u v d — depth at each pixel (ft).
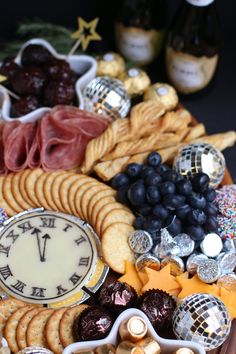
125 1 3.22
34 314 2.39
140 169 2.69
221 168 2.70
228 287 2.50
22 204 2.68
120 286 2.40
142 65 3.35
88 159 2.75
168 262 2.52
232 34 3.51
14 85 2.92
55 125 2.81
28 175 2.73
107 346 2.27
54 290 2.50
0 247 2.58
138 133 2.86
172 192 2.54
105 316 2.33
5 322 2.39
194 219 2.52
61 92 2.88
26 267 2.54
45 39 3.26
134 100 3.10
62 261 2.56
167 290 2.49
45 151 2.77
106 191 2.70
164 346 2.30
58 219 2.66
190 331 2.31
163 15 3.28
